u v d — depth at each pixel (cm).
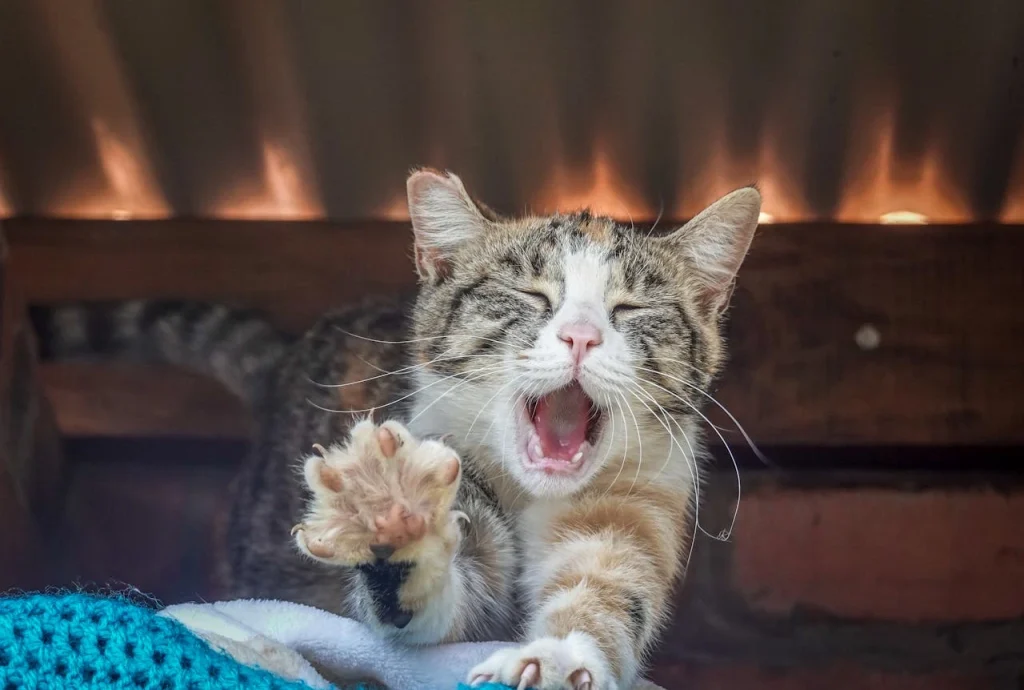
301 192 44
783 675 41
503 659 26
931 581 42
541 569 34
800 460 44
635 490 36
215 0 37
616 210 43
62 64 39
